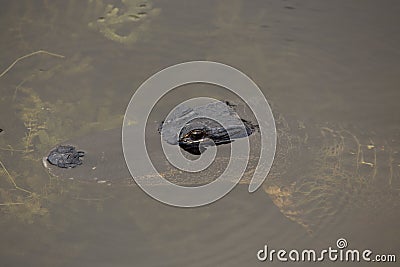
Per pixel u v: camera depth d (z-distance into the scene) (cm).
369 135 916
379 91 984
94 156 829
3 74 976
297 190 845
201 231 766
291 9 1130
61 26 1074
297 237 771
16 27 1066
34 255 727
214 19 1105
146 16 1105
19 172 822
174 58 1026
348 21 1108
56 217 773
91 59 1014
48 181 809
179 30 1078
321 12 1124
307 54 1045
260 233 769
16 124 895
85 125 890
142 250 738
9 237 749
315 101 964
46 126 884
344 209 826
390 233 792
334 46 1060
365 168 875
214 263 727
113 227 764
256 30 1086
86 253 731
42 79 972
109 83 970
